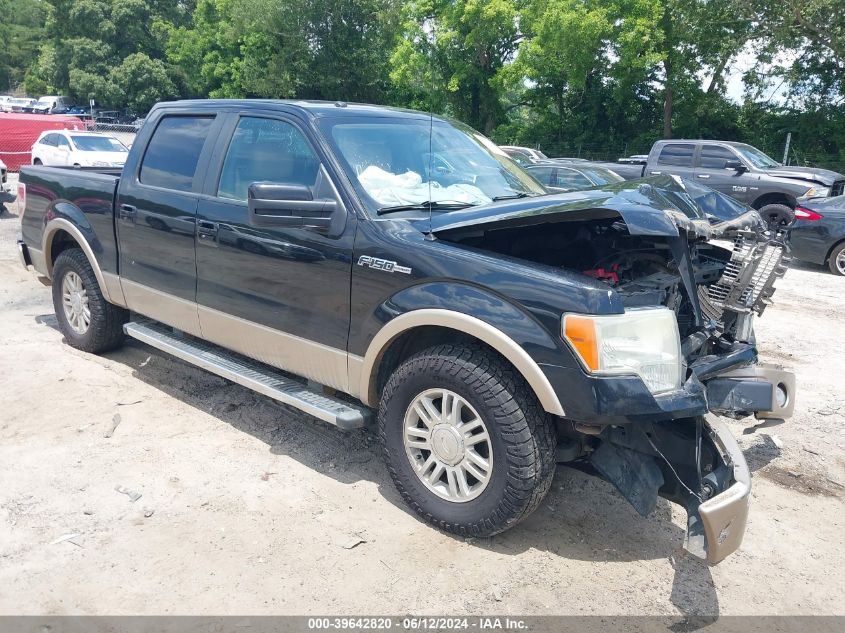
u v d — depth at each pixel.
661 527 3.61
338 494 3.75
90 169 5.87
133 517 3.46
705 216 3.66
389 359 3.62
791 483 4.14
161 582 3.00
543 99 36.44
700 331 3.62
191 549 3.23
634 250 3.64
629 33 27.86
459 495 3.33
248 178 4.14
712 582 3.18
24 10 97.38
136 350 5.81
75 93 62.16
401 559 3.21
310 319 3.79
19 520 3.39
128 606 2.85
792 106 30.45
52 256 5.83
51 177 5.62
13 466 3.89
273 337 4.01
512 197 4.11
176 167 4.61
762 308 3.96
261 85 42.06
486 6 31.81
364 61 40.53
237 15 40.56
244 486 3.79
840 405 5.31
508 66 32.28
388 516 3.56
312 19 39.84
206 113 4.55
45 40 89.38
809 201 11.61
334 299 3.65
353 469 4.03
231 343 4.32
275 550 3.24
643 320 2.98
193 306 4.47
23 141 22.70
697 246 4.06
